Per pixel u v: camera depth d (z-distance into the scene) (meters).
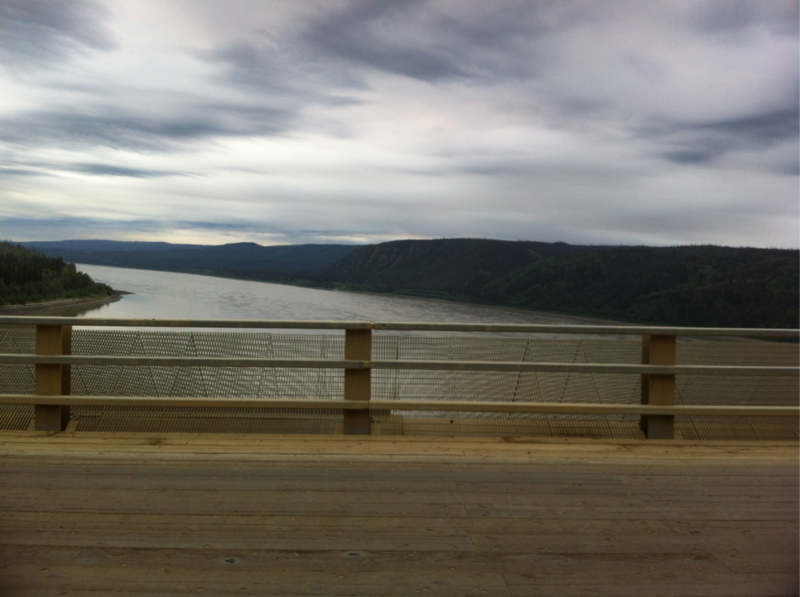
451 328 4.68
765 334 4.60
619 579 2.67
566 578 2.67
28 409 4.91
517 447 4.57
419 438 4.73
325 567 2.73
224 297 153.25
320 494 3.58
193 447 4.43
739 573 2.74
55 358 4.61
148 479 3.78
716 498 3.63
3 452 4.25
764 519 3.34
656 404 4.80
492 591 2.55
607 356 5.02
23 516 3.23
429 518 3.28
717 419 5.12
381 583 2.60
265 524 3.17
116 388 4.91
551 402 5.05
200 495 3.54
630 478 3.96
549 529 3.17
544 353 4.98
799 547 3.00
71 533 3.03
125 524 3.14
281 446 4.48
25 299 111.06
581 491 3.71
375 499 3.53
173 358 4.66
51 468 3.96
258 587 2.55
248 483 3.74
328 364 4.67
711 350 5.08
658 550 2.95
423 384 4.96
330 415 4.98
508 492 3.68
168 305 126.38
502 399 5.02
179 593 2.49
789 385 5.12
